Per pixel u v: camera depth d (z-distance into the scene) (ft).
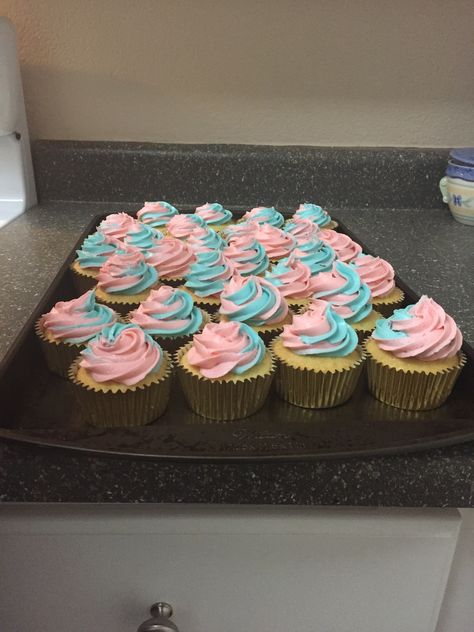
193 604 2.24
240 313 2.94
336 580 2.22
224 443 2.01
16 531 2.07
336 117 4.72
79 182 4.64
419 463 2.01
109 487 1.96
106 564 2.15
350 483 2.00
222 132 4.75
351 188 4.68
